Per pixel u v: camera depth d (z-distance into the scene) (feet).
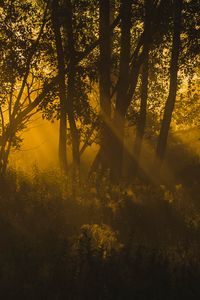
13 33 178.40
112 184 177.68
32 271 85.20
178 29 209.36
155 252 94.27
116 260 89.04
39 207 127.65
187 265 91.66
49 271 84.74
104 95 200.54
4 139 182.80
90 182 172.55
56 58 186.19
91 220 125.39
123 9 200.03
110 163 203.00
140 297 78.79
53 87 186.70
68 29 190.19
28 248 93.71
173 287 81.71
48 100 187.01
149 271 85.76
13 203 131.95
